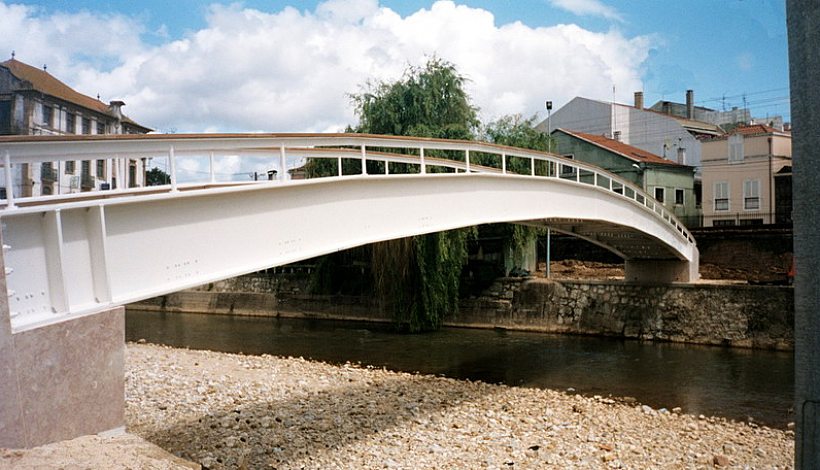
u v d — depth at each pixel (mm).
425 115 30797
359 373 18031
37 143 5879
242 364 18828
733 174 38844
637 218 23734
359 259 34156
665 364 21797
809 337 3006
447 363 22078
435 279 28734
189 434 10633
